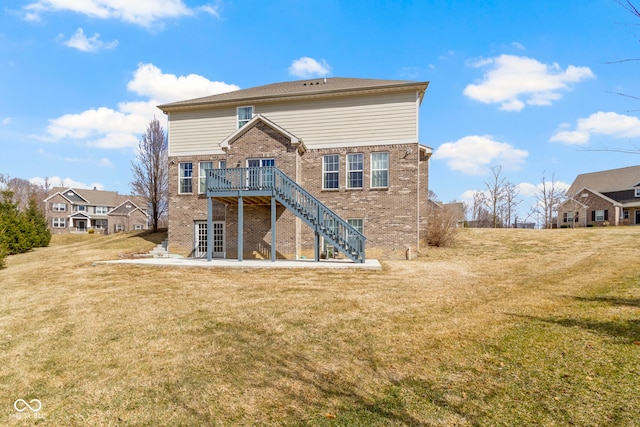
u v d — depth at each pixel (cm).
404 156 1652
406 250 1627
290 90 1909
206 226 1877
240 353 498
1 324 673
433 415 323
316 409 344
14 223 2258
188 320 664
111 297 873
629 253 1427
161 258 1725
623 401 328
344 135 1720
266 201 1584
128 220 5706
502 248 1775
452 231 1892
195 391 391
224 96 2030
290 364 455
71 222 5516
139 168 2923
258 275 1141
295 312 700
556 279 984
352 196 1697
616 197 3894
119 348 532
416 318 641
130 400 377
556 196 4109
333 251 1675
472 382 384
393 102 1675
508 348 473
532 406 329
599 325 543
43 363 486
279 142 1623
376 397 362
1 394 401
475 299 780
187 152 1931
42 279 1166
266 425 320
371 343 519
